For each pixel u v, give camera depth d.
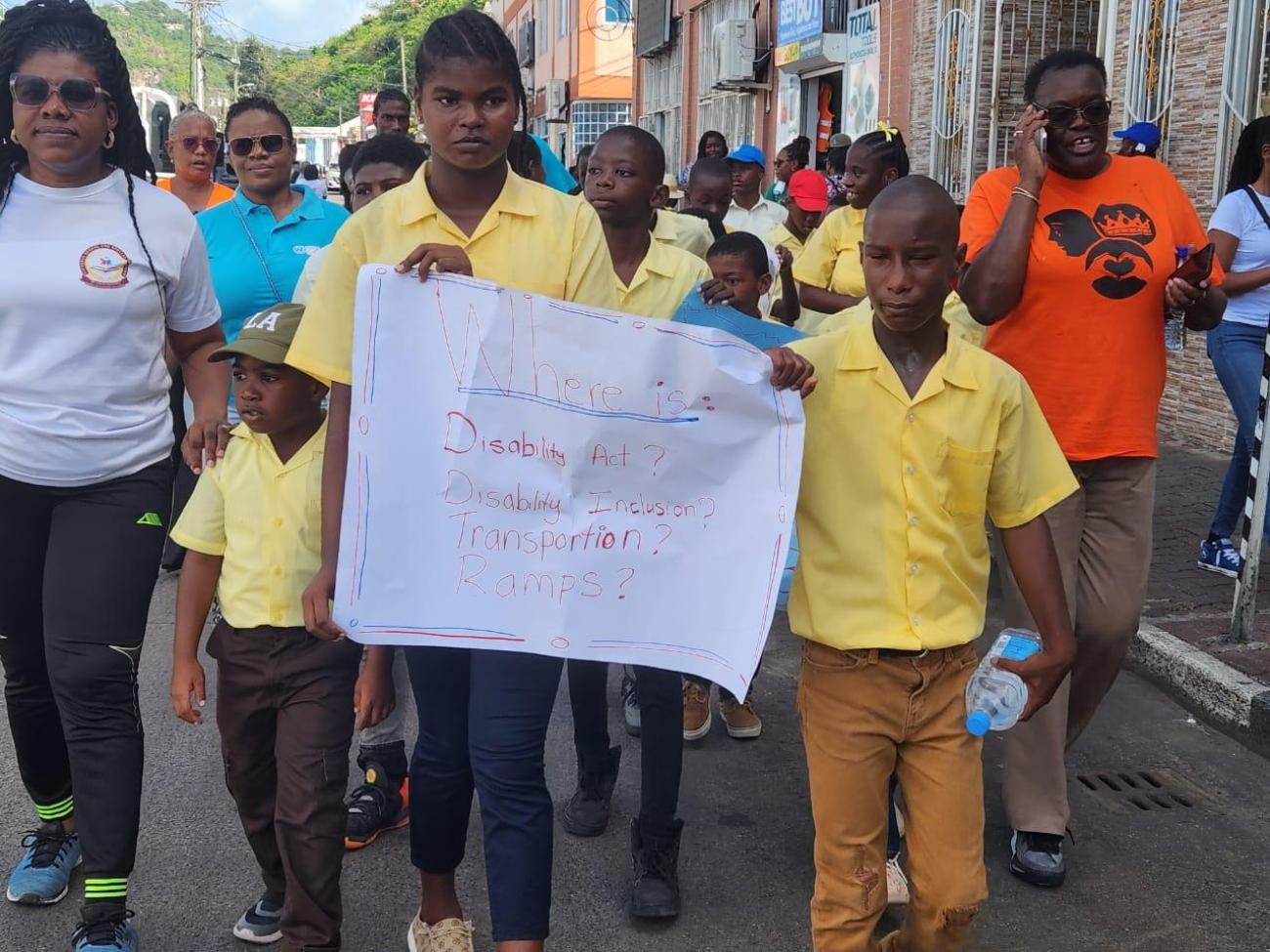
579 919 3.38
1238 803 4.03
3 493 3.09
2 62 2.94
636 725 4.54
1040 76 3.45
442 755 2.86
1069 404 3.49
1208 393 8.18
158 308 3.17
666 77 23.12
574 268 2.71
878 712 2.65
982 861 2.66
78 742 3.08
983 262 3.42
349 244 2.64
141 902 3.44
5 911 3.36
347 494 2.52
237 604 3.00
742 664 2.57
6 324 3.00
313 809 2.90
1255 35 7.42
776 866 3.65
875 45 12.64
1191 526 6.55
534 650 2.60
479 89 2.51
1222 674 4.61
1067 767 4.28
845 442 2.67
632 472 2.63
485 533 2.60
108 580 3.06
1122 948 3.23
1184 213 3.58
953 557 2.67
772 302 5.67
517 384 2.58
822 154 15.55
